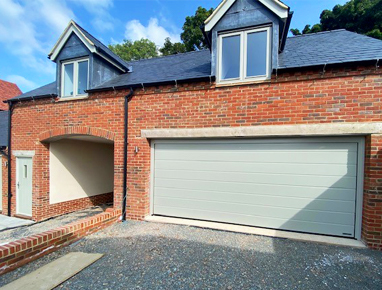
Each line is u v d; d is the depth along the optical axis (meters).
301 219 4.75
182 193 5.68
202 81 5.31
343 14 18.64
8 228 6.58
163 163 5.84
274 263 3.60
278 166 4.90
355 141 4.39
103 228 5.22
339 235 4.50
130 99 5.97
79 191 8.62
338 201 4.50
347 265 3.55
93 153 9.30
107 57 6.95
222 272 3.34
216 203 5.40
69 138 7.81
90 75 6.52
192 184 5.60
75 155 8.48
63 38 6.82
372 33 15.10
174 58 8.66
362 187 4.34
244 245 4.25
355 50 4.93
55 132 6.91
